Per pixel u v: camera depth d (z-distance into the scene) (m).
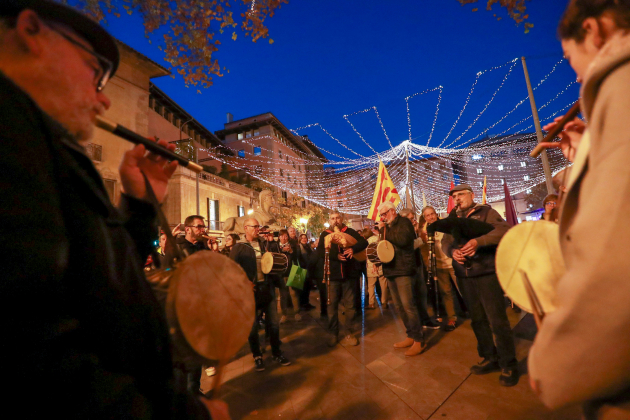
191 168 1.27
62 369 0.47
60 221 0.51
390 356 3.78
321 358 3.95
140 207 1.07
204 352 0.93
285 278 6.21
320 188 39.28
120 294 0.64
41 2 0.74
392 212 4.09
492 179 29.97
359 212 36.16
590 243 0.50
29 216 0.45
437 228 3.16
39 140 0.52
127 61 15.80
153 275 1.06
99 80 0.87
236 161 35.59
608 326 0.47
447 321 4.98
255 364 3.72
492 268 2.87
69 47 0.76
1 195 0.43
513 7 3.65
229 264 1.15
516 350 3.54
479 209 3.19
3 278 0.41
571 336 0.53
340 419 2.52
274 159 36.25
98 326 0.57
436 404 2.59
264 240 5.55
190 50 4.05
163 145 1.18
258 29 4.14
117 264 0.68
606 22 0.62
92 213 0.60
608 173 0.50
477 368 3.09
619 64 0.55
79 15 0.80
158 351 0.72
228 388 3.29
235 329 1.05
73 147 0.62
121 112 15.41
